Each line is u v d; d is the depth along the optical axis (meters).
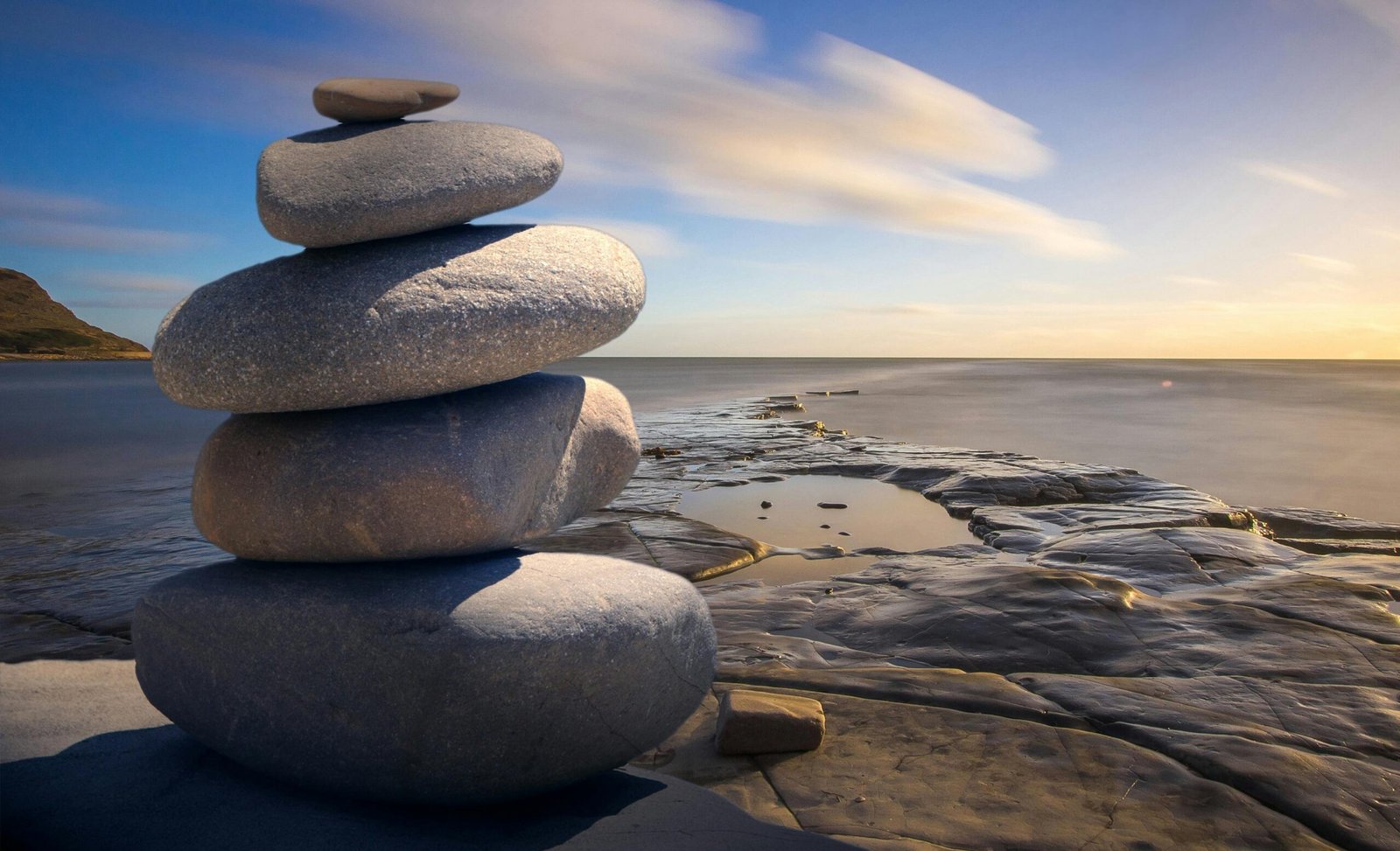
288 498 2.35
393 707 2.17
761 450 15.12
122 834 2.06
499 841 2.14
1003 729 3.05
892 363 158.75
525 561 2.49
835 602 5.05
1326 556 6.03
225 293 2.39
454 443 2.35
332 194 2.34
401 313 2.26
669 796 2.50
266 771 2.36
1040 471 10.68
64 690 3.08
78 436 19.42
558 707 2.23
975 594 4.79
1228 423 23.86
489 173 2.49
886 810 2.48
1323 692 3.38
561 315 2.43
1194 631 4.15
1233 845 2.27
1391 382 63.75
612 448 2.93
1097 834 2.32
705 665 2.64
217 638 2.35
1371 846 2.25
